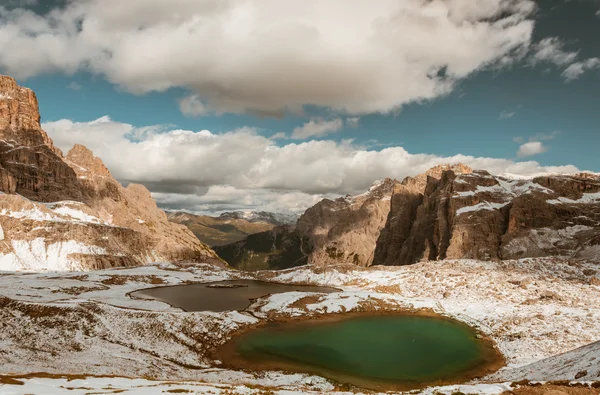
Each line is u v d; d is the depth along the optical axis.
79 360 65.69
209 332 91.94
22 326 81.69
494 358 81.25
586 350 57.19
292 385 61.91
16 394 31.91
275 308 125.00
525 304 121.56
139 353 74.88
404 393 44.41
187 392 38.53
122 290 157.12
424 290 155.00
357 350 84.75
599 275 159.75
